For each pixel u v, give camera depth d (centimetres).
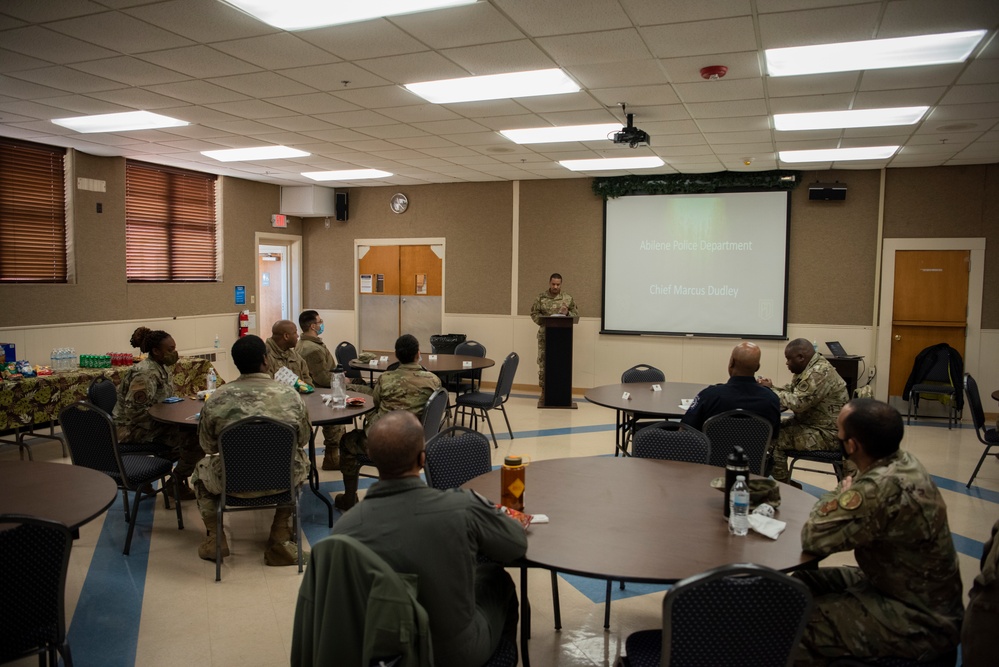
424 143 704
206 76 471
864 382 827
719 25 369
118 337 798
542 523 232
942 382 774
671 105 538
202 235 924
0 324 675
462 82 488
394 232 1041
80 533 409
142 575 353
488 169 870
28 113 578
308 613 178
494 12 356
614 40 395
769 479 251
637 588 346
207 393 471
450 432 338
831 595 209
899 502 195
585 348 938
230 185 958
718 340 880
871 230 818
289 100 534
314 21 370
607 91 503
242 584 345
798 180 833
